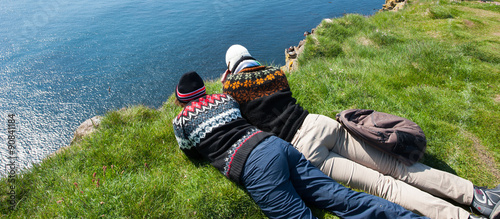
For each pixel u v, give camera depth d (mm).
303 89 4430
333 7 21469
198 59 14906
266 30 17812
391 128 2729
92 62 15117
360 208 2361
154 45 16906
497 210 2355
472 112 3975
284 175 2383
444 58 5578
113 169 3025
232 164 2527
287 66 9070
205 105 2787
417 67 5441
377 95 4324
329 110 4070
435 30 8023
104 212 2471
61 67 14656
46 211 2582
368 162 2795
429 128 3654
